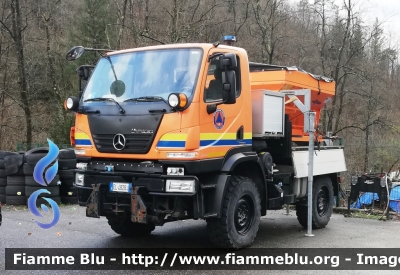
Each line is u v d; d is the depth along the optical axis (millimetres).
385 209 10578
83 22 28281
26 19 24703
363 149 16516
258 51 24703
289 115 8867
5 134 26188
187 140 5906
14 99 24734
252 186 7004
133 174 6113
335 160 9789
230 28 24766
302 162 8562
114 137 6258
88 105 6652
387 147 16609
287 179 8336
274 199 7680
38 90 28844
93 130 6480
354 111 25906
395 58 27922
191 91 6078
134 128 6125
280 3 24672
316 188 9008
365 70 24797
